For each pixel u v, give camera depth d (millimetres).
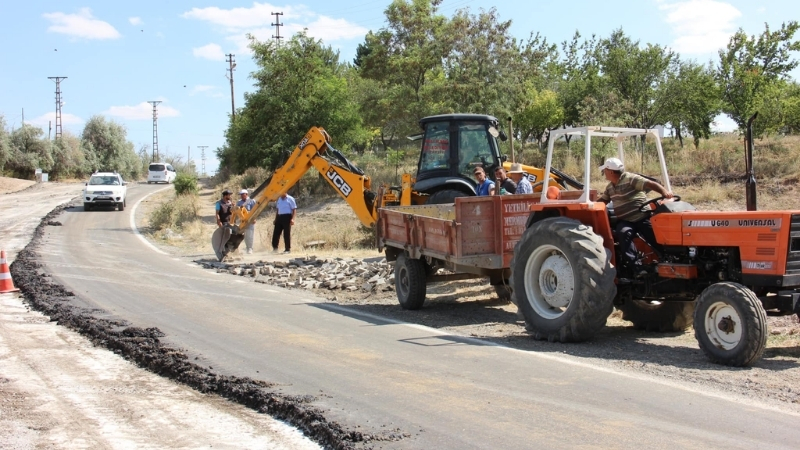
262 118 34844
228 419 5742
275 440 5254
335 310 10820
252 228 19172
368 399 6000
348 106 34875
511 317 10156
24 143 68375
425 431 5207
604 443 4914
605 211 8281
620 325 9430
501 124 28734
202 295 12305
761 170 19047
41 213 32312
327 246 20297
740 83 26969
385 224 11922
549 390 6227
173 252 20344
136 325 9375
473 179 13680
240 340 8453
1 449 5090
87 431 5477
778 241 6953
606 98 27875
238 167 38844
